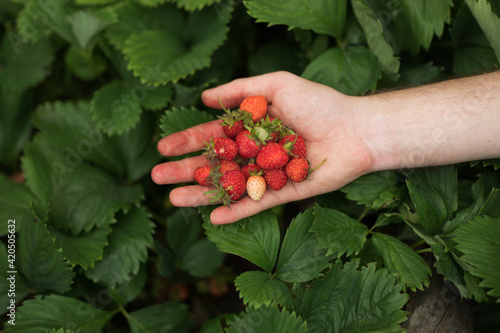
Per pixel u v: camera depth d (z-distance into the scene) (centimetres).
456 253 49
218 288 64
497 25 50
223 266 64
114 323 60
